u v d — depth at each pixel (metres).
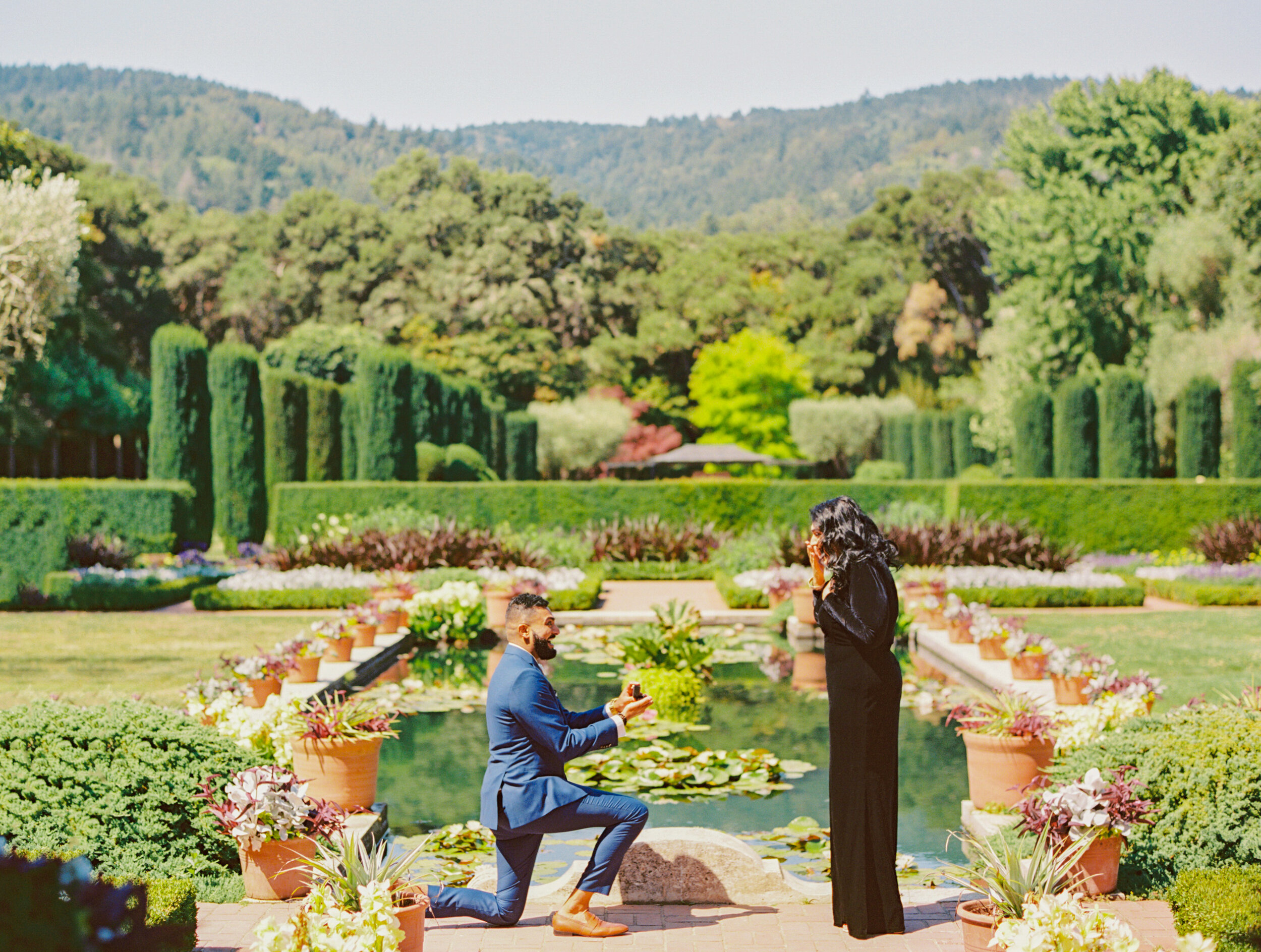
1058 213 39.59
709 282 55.12
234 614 15.77
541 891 4.76
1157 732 5.22
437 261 54.06
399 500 23.38
